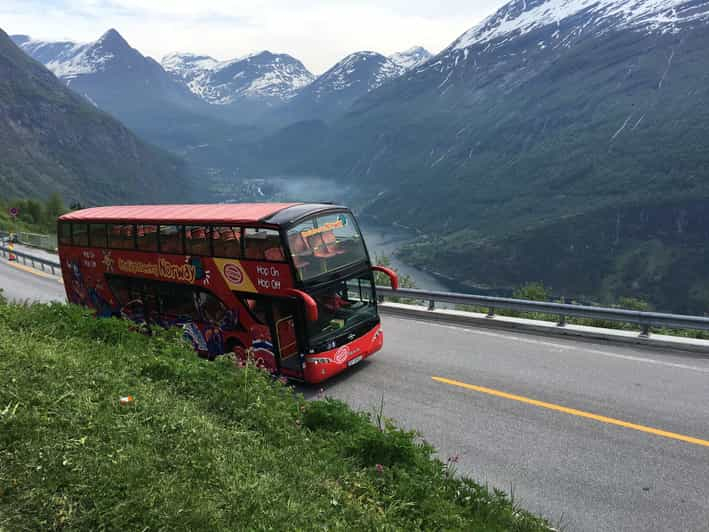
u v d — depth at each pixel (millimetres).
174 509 5137
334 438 8258
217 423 7824
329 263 13172
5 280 36219
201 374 9539
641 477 8578
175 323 15648
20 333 11016
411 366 14406
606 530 7414
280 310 12781
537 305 17047
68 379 8008
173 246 15023
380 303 22359
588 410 10969
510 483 8594
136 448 6195
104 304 18266
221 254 13727
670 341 14344
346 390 13062
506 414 11078
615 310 15305
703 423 10133
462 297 19250
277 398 9164
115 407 7207
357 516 6055
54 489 5219
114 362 9727
